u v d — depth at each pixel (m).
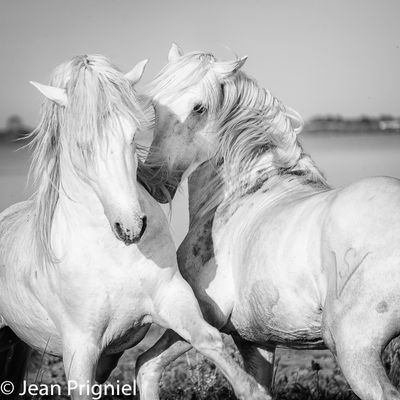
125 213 6.68
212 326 7.49
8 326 9.27
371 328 6.04
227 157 8.37
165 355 8.15
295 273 6.72
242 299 7.51
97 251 7.34
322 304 6.54
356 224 6.22
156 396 8.10
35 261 7.83
